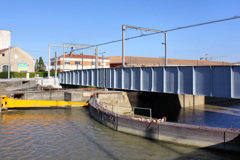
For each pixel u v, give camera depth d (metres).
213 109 39.09
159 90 21.58
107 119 19.83
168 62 69.38
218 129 13.41
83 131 18.23
